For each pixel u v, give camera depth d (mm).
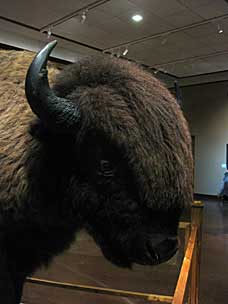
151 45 10047
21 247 1641
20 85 1637
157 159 1260
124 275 4566
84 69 1512
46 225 1579
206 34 9094
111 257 1476
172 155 1274
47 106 1320
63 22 8180
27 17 7898
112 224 1380
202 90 14875
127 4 7098
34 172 1484
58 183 1480
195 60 11867
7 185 1498
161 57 11422
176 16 7812
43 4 7137
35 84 1308
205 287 4297
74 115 1365
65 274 4543
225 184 13781
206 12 7570
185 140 1349
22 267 1692
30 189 1493
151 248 1312
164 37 9297
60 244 1729
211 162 14734
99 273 4625
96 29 8680
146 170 1260
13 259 1640
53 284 2451
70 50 10188
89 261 5070
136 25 8406
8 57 1790
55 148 1450
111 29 8672
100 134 1331
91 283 4270
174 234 1346
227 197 13695
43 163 1477
